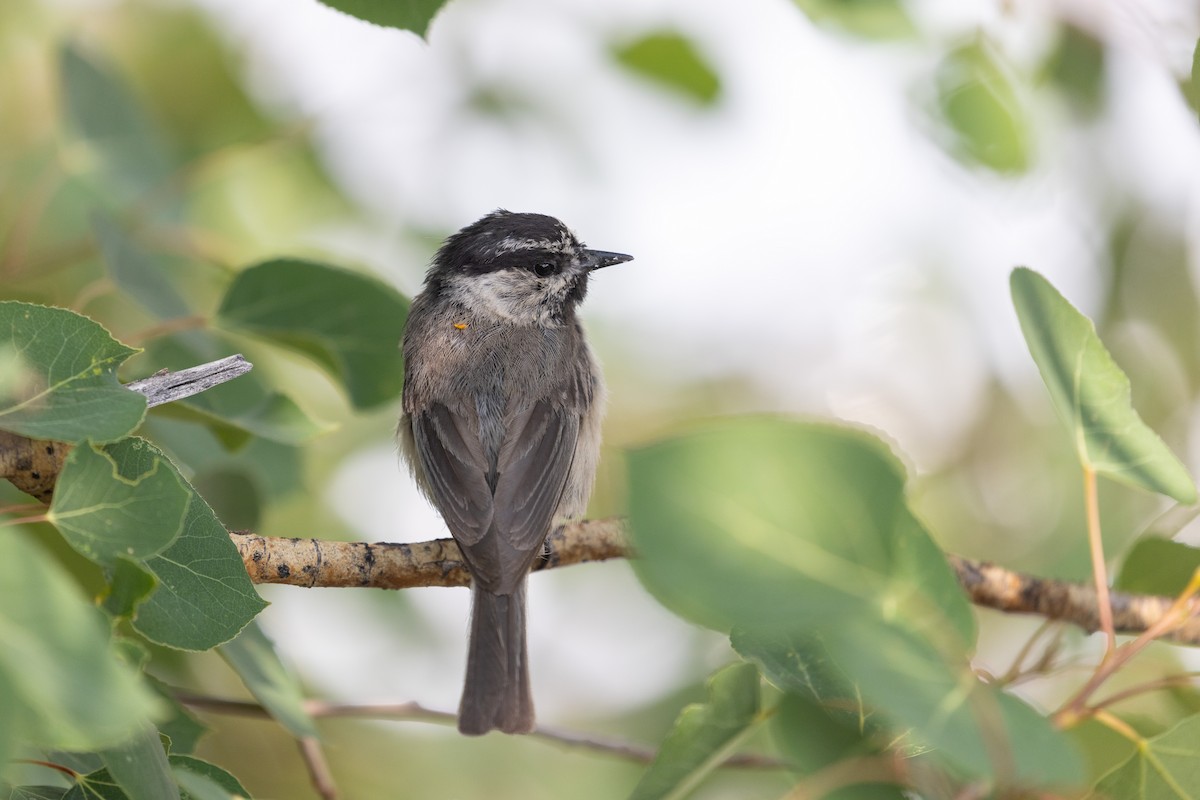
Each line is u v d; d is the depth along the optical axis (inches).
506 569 360.5
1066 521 558.3
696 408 645.3
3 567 152.2
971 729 181.2
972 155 399.2
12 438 264.2
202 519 231.1
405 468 459.8
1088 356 255.3
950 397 626.8
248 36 588.4
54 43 563.8
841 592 180.7
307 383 562.6
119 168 472.4
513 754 546.6
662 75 522.3
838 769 222.4
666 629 553.0
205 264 518.3
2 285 449.1
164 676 407.8
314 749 363.6
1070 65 508.4
